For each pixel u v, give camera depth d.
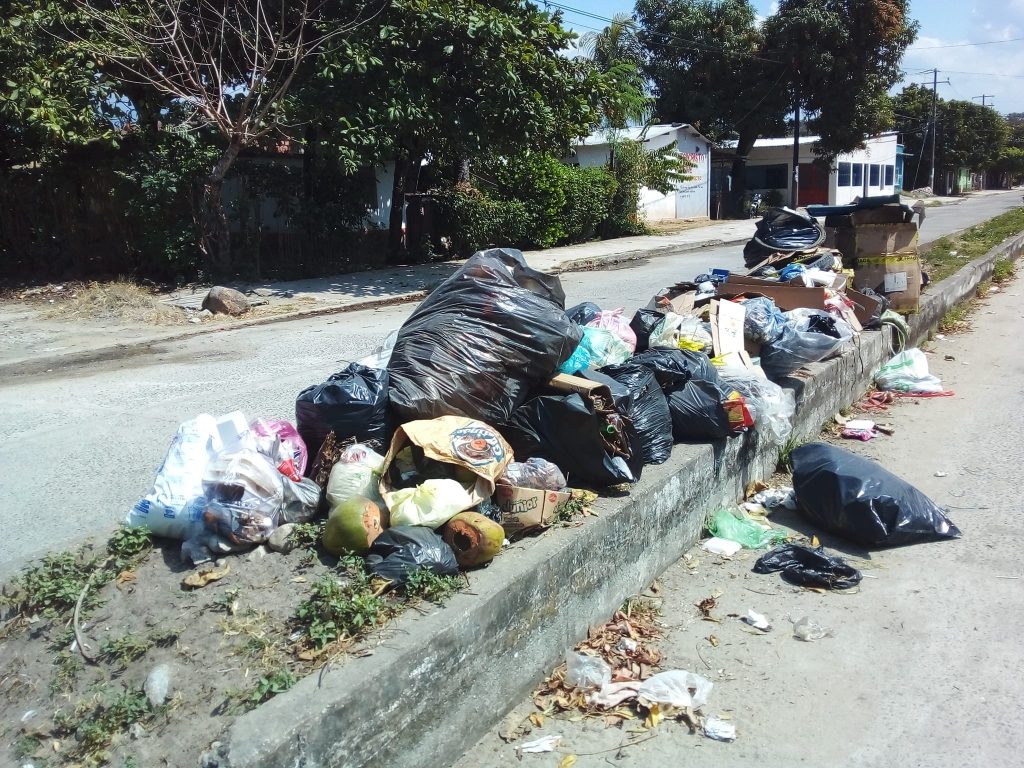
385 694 2.62
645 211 29.23
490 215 18.84
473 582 3.12
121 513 4.75
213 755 2.30
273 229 16.27
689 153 31.92
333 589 2.95
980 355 8.87
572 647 3.55
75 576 3.31
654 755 3.00
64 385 8.09
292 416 6.50
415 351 4.04
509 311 4.08
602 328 5.35
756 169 40.34
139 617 3.06
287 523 3.45
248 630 2.91
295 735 2.37
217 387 7.63
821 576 4.19
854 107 33.59
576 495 3.87
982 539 4.64
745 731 3.12
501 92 13.64
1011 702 3.26
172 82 13.55
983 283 12.81
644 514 4.04
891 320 8.18
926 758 2.97
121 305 12.31
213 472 3.39
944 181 61.34
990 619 3.85
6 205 15.09
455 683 2.89
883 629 3.80
